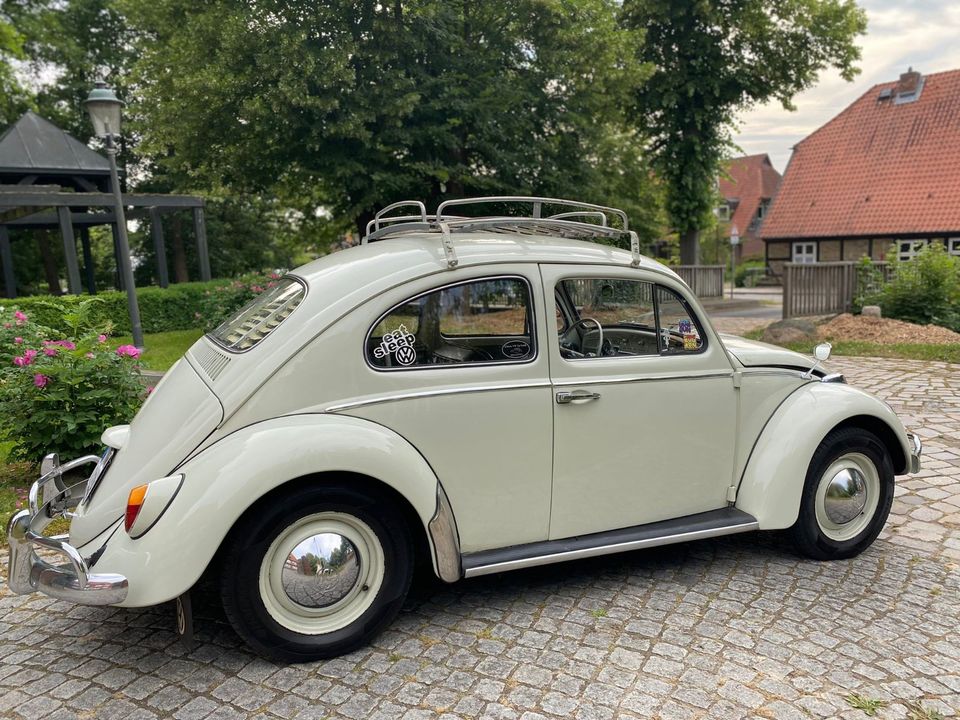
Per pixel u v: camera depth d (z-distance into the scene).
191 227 31.23
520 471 3.28
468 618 3.33
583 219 15.20
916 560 3.95
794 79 22.97
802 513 3.81
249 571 2.78
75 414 5.29
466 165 14.95
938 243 13.65
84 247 23.55
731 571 3.81
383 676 2.87
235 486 2.67
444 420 3.11
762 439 3.83
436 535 3.02
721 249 48.12
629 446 3.50
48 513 3.16
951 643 3.08
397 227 4.04
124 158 29.64
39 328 6.46
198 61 13.19
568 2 13.96
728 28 22.16
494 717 2.59
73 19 28.59
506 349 3.31
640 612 3.36
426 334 3.16
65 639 3.21
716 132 24.02
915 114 32.16
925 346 11.15
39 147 18.11
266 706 2.68
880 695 2.70
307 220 18.80
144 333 16.72
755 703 2.65
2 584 3.82
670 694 2.71
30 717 2.63
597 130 16.06
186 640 2.81
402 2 12.93
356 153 13.48
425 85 13.20
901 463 4.15
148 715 2.63
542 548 3.33
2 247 18.94
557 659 2.96
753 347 4.05
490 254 3.31
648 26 22.41
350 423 2.93
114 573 2.63
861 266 15.22
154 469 2.84
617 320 3.56
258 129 13.07
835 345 11.72
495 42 14.41
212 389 2.94
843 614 3.33
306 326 2.96
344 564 2.96
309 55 11.74
